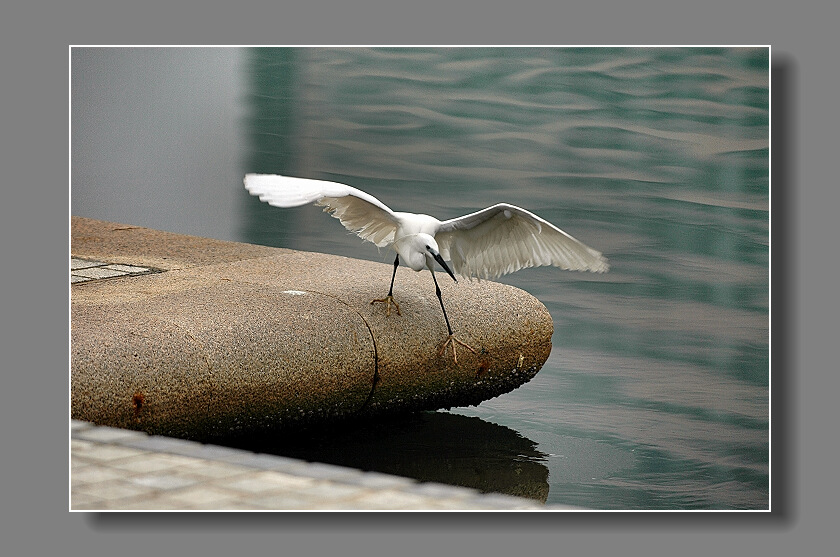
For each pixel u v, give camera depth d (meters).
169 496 6.33
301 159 16.23
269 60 19.17
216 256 10.51
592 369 9.95
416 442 8.28
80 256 10.23
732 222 14.39
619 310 11.51
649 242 13.56
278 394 7.81
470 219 8.19
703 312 11.36
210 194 15.41
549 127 18.22
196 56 17.86
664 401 9.12
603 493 7.31
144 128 16.88
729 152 16.97
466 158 17.00
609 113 18.66
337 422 8.39
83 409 6.71
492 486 7.30
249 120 17.75
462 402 9.16
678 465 7.86
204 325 7.70
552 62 19.59
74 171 15.66
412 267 8.13
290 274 9.73
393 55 19.92
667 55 18.78
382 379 8.42
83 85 16.52
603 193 15.45
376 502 6.67
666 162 16.77
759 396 9.27
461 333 8.88
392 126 18.16
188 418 7.32
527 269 13.04
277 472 6.97
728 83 18.55
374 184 15.76
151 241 11.16
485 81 20.19
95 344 7.02
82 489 6.30
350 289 9.13
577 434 8.52
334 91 19.77
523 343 9.24
